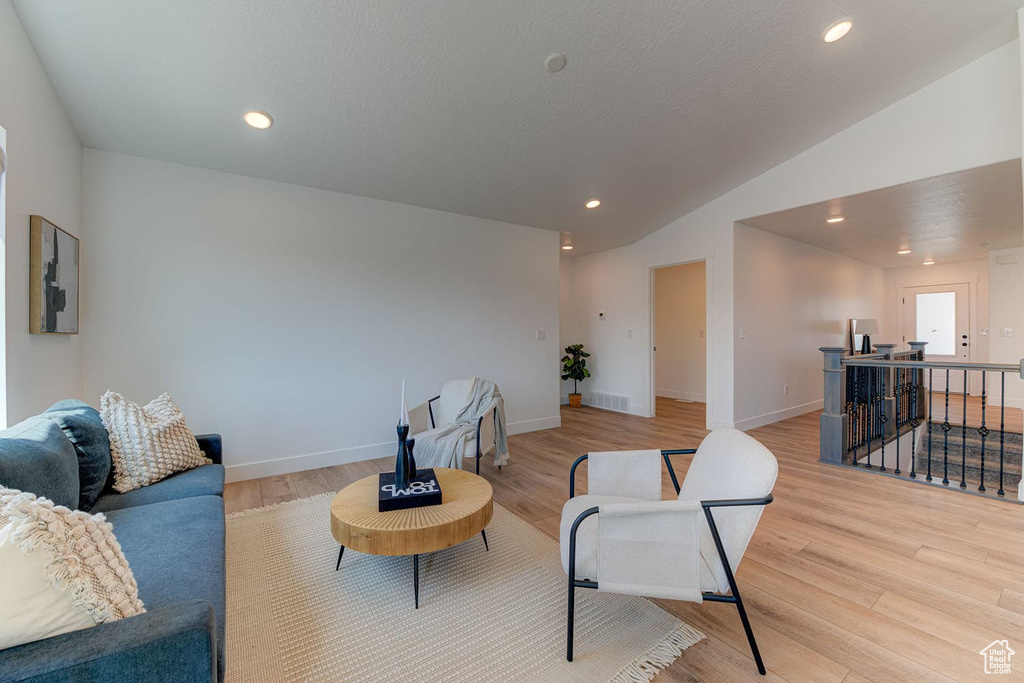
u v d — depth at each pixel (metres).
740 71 2.72
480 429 3.05
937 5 2.44
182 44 2.09
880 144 3.45
